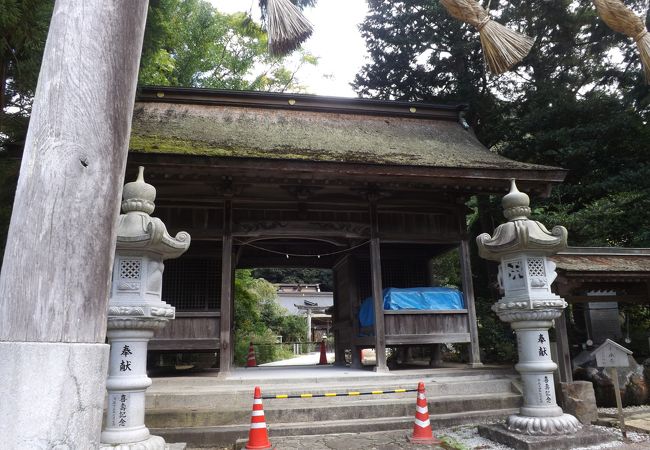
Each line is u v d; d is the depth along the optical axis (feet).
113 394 14.39
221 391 23.43
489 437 19.35
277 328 102.37
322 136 36.27
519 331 19.62
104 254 6.38
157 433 19.95
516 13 53.93
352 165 28.37
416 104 42.91
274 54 10.98
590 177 48.85
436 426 22.11
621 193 42.73
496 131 55.88
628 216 42.65
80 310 5.97
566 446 17.22
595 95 51.37
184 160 26.40
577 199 48.32
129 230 15.01
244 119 38.01
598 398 25.43
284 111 40.47
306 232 32.14
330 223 32.42
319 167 28.07
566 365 23.90
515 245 19.33
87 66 6.64
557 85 53.62
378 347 29.78
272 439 20.15
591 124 47.24
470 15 10.52
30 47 20.61
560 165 48.70
